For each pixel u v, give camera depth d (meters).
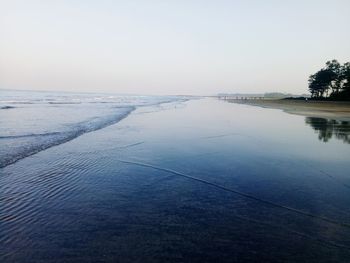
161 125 18.98
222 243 4.20
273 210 5.46
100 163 8.77
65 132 14.52
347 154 10.62
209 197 6.11
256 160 9.48
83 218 4.98
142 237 4.34
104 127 17.28
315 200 6.01
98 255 3.82
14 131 14.35
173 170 8.19
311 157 10.02
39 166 8.18
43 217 4.98
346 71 85.75
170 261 3.71
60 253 3.85
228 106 55.75
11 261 3.64
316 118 27.58
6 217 4.91
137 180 7.23
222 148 11.41
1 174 7.30
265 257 3.86
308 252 4.01
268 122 22.53
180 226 4.73
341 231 4.65
